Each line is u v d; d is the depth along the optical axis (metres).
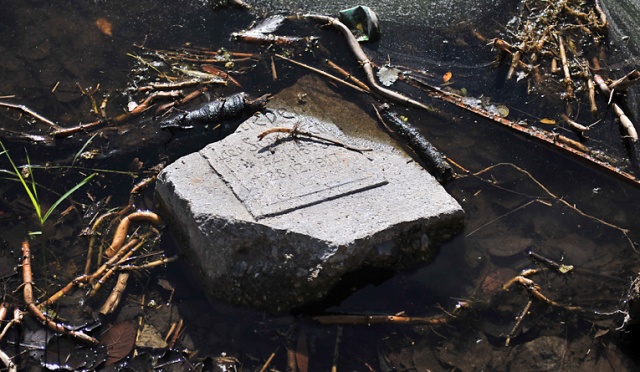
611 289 1.91
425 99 2.17
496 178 2.05
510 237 1.97
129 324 1.88
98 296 1.91
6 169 2.07
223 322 1.88
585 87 2.19
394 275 1.91
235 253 1.87
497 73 2.22
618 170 2.05
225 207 1.88
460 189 2.03
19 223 2.00
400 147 2.05
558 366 1.84
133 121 2.14
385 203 1.91
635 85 2.20
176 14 2.35
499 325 1.88
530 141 2.11
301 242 1.85
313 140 2.01
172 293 1.91
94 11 2.36
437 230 1.92
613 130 2.12
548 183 2.04
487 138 2.11
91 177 2.04
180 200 1.91
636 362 1.84
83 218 2.00
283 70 2.22
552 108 2.16
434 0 2.36
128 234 1.97
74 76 2.23
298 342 1.85
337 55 2.25
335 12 2.34
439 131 2.11
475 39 2.29
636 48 2.28
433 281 1.92
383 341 1.86
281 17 2.32
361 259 1.87
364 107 2.14
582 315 1.89
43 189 2.04
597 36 2.29
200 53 2.27
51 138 2.11
